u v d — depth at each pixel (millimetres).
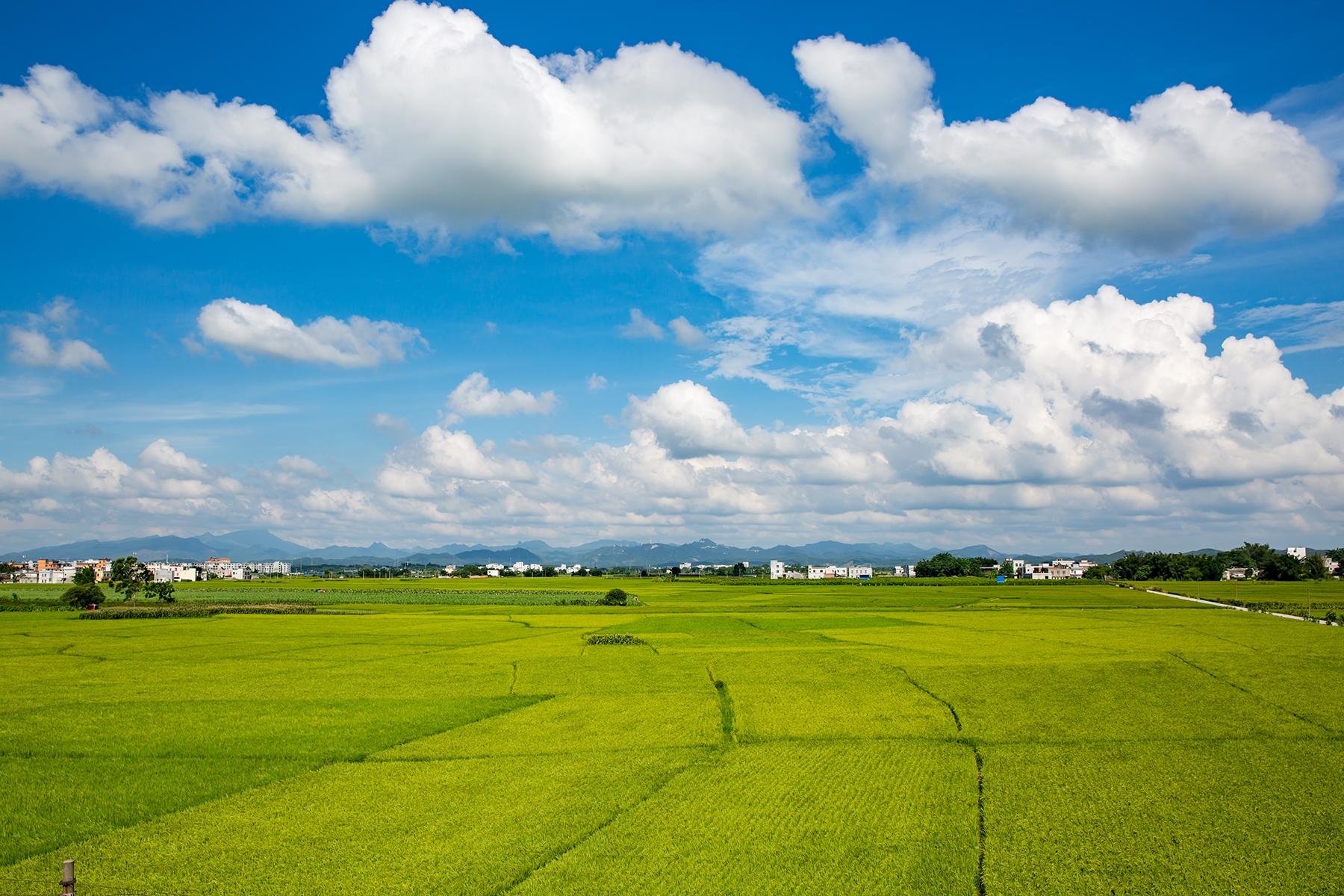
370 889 20672
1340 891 20766
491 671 57875
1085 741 36438
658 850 23250
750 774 31000
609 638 78812
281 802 27750
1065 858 22766
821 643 76250
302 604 148000
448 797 28203
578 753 34312
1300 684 50562
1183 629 89250
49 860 22734
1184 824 25609
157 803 27672
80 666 61438
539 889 20641
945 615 113938
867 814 26375
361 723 40062
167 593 151500
